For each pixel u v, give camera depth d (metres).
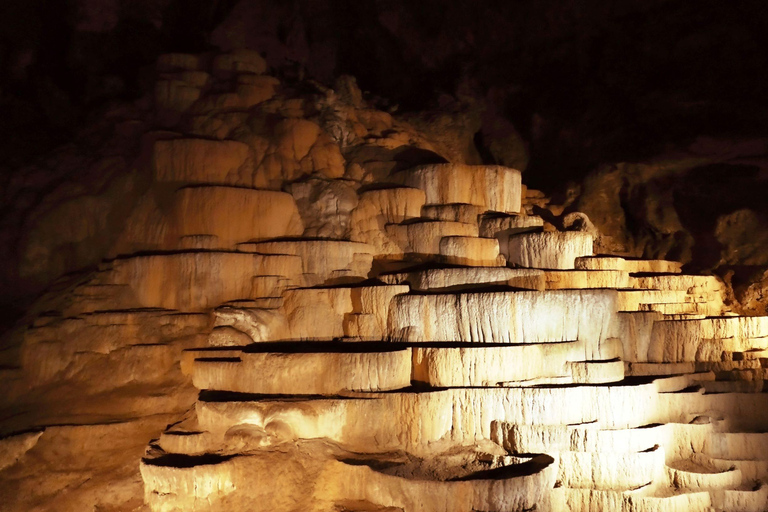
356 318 9.47
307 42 17.25
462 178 12.41
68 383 8.75
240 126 12.31
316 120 13.12
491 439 7.80
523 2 15.16
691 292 12.21
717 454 8.34
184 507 6.50
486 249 11.41
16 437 7.51
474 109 16.44
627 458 7.45
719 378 9.76
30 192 12.05
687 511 7.32
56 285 10.66
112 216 11.35
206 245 10.39
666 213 14.60
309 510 6.66
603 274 11.06
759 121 12.70
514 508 6.55
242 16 15.54
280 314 9.51
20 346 9.57
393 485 6.67
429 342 9.15
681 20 13.34
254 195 10.87
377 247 11.50
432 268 10.32
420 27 16.67
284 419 7.25
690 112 13.56
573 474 7.50
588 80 15.15
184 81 12.95
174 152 11.19
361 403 7.58
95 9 15.05
